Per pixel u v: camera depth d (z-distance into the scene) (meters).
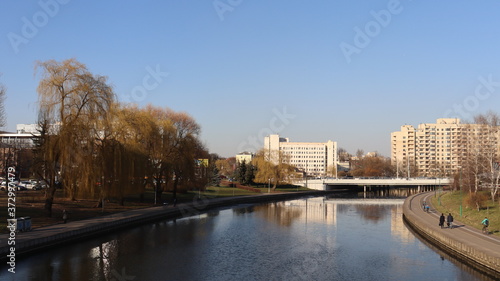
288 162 163.25
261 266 43.53
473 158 91.75
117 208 76.44
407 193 186.00
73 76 57.00
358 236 61.94
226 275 40.06
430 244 55.50
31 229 49.91
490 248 42.25
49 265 40.78
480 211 69.12
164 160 86.88
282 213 92.88
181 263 44.31
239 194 137.75
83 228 51.69
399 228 70.31
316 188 177.62
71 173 58.06
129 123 73.69
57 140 56.19
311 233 64.56
